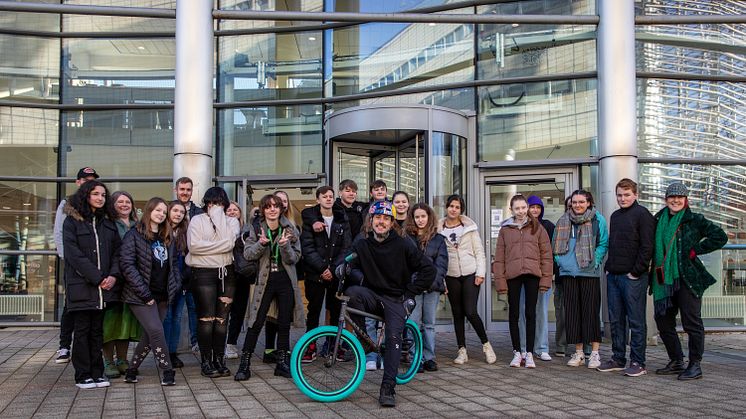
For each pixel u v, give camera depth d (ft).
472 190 34.94
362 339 19.98
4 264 36.68
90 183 20.62
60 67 38.50
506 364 24.84
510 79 34.96
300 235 24.40
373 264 19.21
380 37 37.27
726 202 33.86
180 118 28.22
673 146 33.78
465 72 35.86
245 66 38.50
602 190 30.09
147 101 38.58
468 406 18.26
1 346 29.43
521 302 25.95
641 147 33.58
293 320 22.41
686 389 20.42
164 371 20.85
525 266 24.27
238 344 29.66
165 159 38.06
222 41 38.81
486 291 34.60
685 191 22.77
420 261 19.29
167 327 23.79
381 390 18.33
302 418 17.01
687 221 22.54
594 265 24.25
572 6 34.60
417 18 27.37
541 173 34.47
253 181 37.45
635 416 17.08
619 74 29.81
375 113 32.53
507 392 20.04
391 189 35.47
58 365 24.59
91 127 38.24
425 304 23.67
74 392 19.97
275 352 24.72
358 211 25.59
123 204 22.47
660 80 34.04
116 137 38.22
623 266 23.04
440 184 33.14
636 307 22.97
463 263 24.80
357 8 37.78
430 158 32.58
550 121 34.47
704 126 34.06
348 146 35.01
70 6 26.43
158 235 21.54
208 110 28.48
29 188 37.47
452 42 36.17
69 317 25.05
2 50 38.01
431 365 23.52
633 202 23.40
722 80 34.35
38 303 36.68
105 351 22.47
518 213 24.62
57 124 38.09
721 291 33.47
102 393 19.83
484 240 34.81
